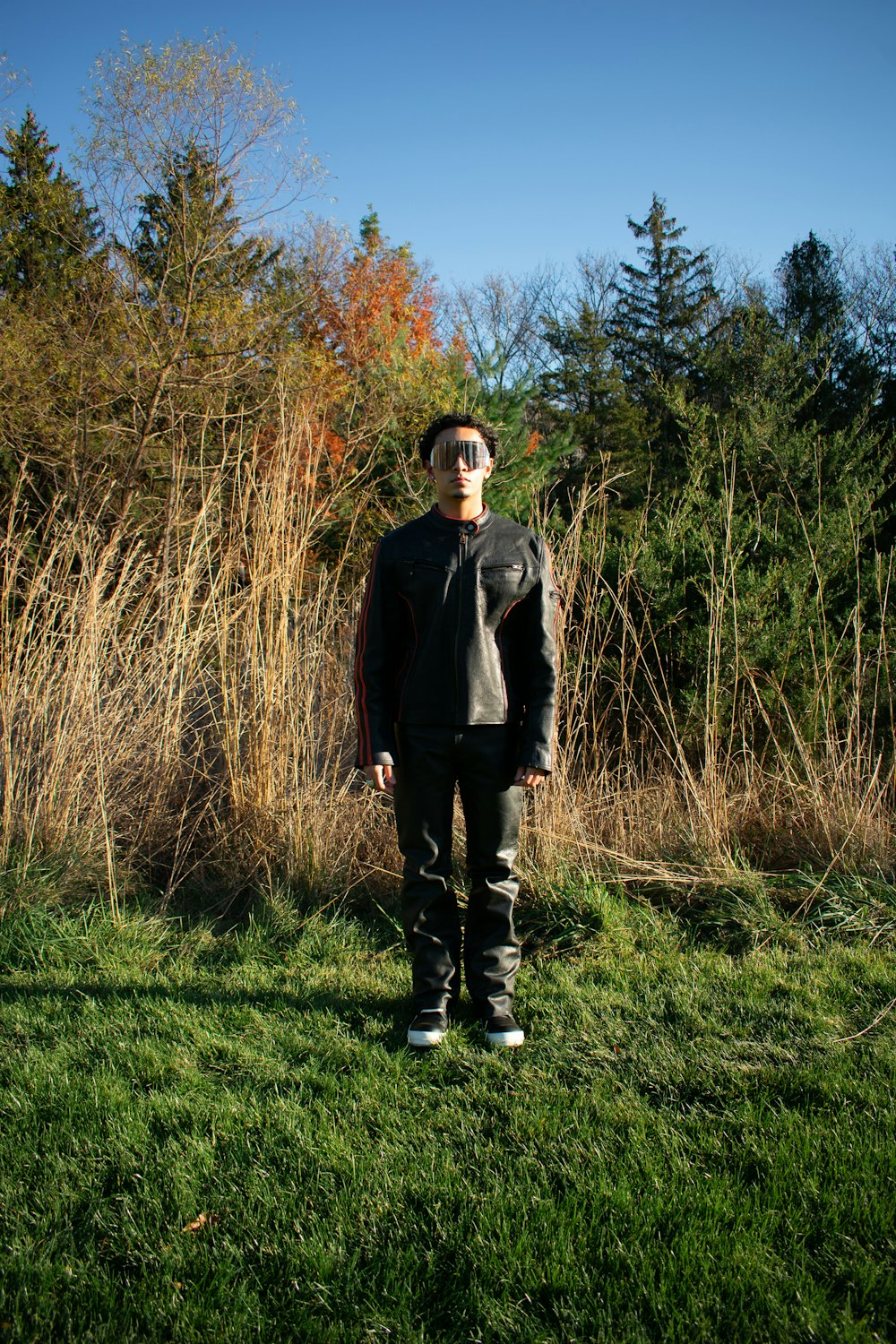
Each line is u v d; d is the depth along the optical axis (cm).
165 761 438
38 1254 180
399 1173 206
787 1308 165
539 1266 176
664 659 502
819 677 470
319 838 400
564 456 787
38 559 505
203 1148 213
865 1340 159
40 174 1581
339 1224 187
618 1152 213
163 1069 250
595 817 428
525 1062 255
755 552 526
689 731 480
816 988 298
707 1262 176
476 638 261
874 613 520
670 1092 238
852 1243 181
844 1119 222
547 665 270
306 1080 246
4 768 405
